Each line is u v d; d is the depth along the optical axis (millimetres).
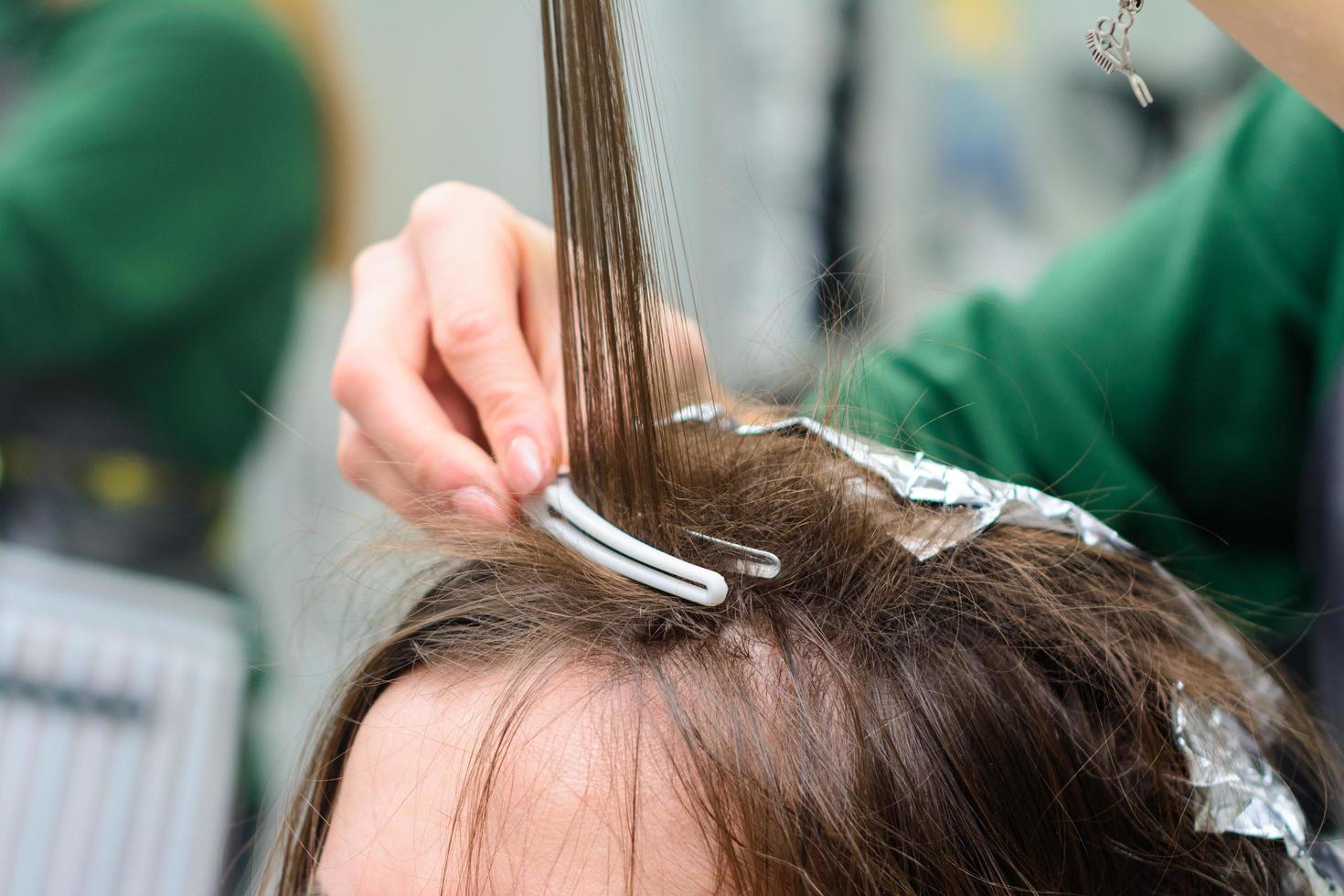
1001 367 659
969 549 385
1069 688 378
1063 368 667
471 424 473
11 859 1186
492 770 323
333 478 1260
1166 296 663
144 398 1190
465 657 359
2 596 1175
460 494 396
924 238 1183
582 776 317
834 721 325
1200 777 384
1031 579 385
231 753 1224
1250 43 277
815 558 360
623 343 339
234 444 1235
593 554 351
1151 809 376
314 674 624
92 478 1192
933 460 468
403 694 368
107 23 1158
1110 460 655
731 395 520
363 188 1271
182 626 1224
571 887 312
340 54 1226
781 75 1145
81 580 1197
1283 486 664
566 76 328
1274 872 386
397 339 458
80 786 1197
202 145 1173
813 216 1161
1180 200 679
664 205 368
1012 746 349
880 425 514
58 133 1133
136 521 1209
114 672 1204
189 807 1217
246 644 1228
